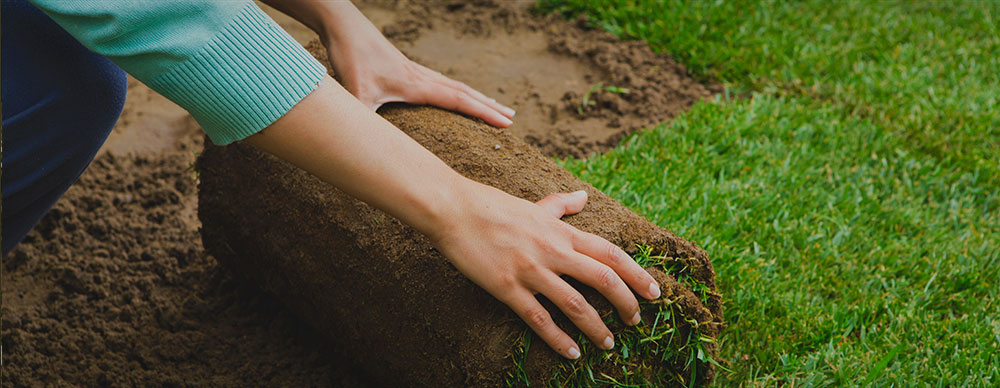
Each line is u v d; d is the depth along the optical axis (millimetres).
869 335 2012
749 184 2490
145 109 2881
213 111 1208
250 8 1201
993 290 2172
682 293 1553
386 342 1696
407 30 3357
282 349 2023
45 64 1476
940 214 2473
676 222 2270
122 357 1981
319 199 1774
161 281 2221
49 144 1551
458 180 1347
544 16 3441
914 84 2992
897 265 2248
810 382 1855
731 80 3053
